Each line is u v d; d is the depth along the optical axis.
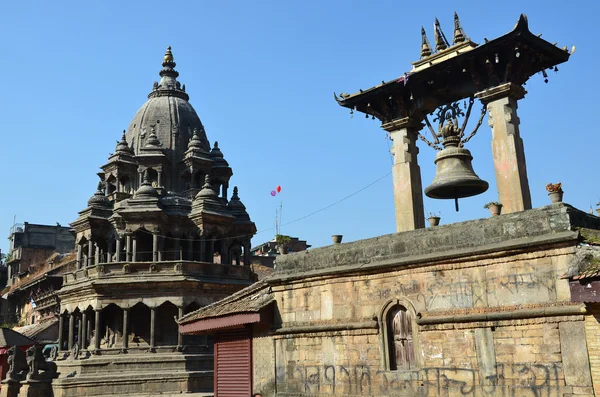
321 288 20.05
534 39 18.56
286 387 20.48
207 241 57.69
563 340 14.59
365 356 18.52
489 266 16.16
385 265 18.22
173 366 48.84
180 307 50.56
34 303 81.38
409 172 21.20
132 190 63.03
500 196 18.75
